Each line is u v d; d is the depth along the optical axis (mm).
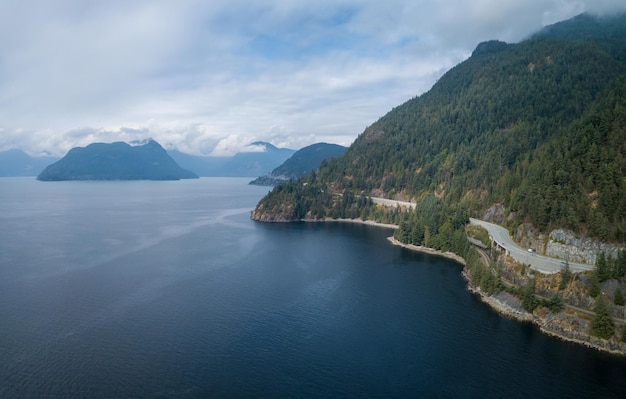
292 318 114688
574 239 122938
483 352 95625
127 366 88625
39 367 87500
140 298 128500
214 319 113250
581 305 106250
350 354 95000
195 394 79562
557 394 80125
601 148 135500
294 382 83938
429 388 82250
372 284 144875
